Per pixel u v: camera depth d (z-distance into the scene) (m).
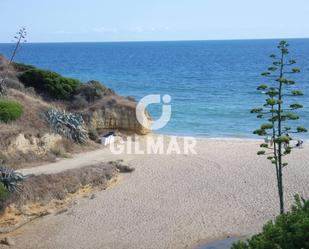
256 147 43.53
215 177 34.47
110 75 120.19
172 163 37.94
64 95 48.75
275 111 23.06
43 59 189.25
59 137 38.12
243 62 160.88
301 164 37.19
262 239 13.18
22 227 26.53
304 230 12.67
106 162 36.19
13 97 40.94
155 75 118.94
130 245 24.70
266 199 30.25
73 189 29.97
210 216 27.89
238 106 67.88
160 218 27.69
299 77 102.88
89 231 26.17
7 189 26.84
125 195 31.06
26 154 34.53
